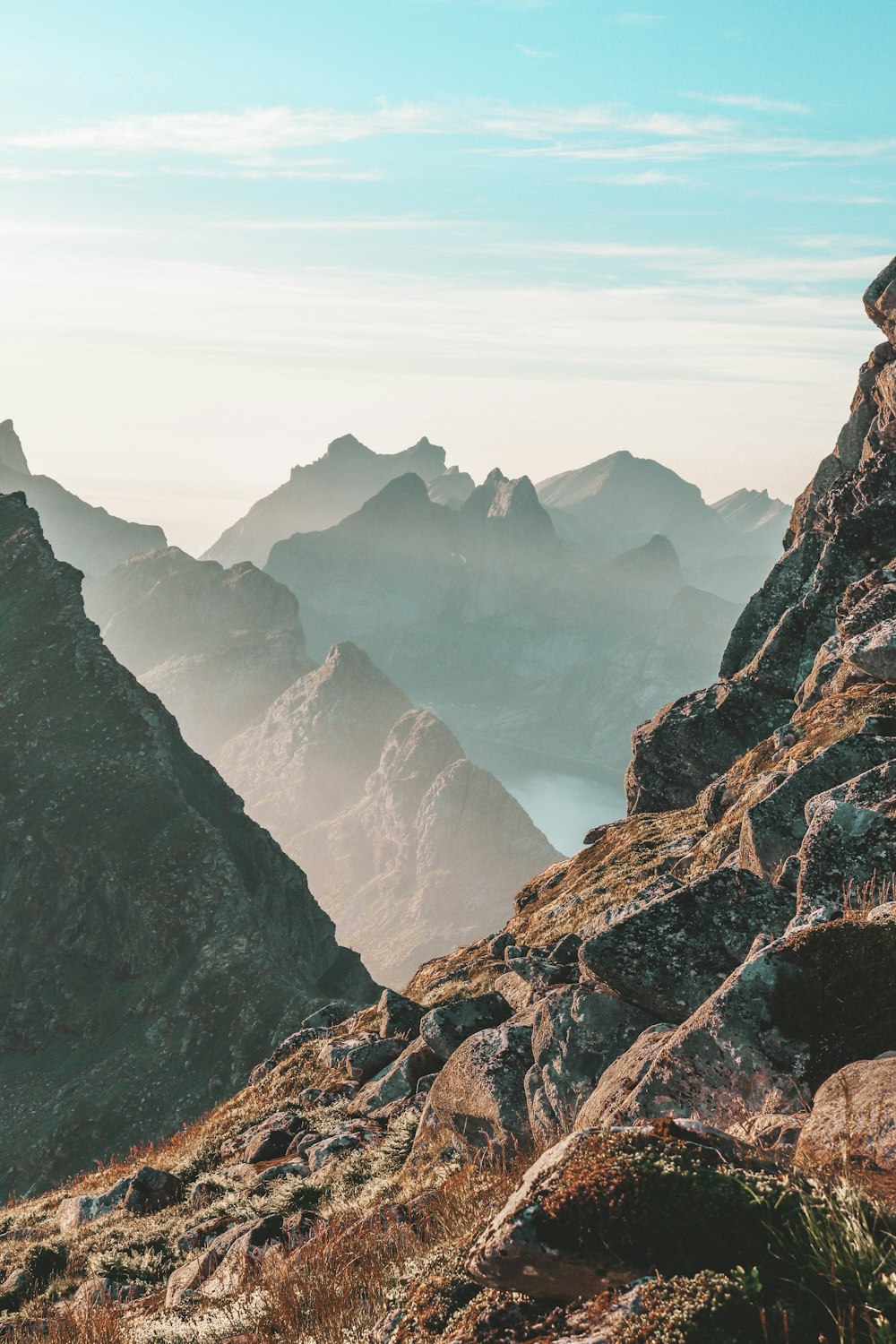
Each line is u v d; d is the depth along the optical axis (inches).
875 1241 184.1
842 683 1203.2
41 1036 7076.8
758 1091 348.8
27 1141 6082.7
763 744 1203.9
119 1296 642.2
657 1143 221.3
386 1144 700.0
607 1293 201.8
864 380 2139.5
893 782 608.4
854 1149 249.4
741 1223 197.6
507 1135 565.3
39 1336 572.4
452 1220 419.5
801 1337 170.4
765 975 365.7
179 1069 6353.3
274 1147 863.1
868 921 367.9
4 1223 1115.9
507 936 1389.0
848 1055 339.6
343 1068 1104.2
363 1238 452.8
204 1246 679.7
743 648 1929.1
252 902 7519.7
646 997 552.1
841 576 1573.6
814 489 2177.7
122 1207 880.3
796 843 727.1
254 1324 414.6
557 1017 583.2
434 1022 842.2
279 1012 6491.1
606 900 1269.7
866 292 2023.9
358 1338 329.1
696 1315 176.4
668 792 1689.2
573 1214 210.1
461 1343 220.5
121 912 7431.1
